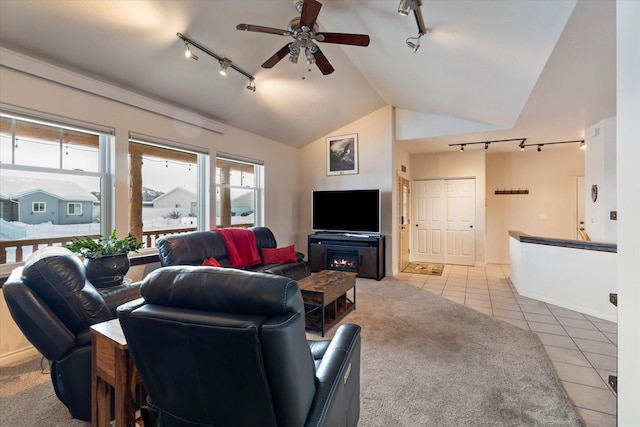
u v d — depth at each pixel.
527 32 2.13
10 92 2.46
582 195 6.07
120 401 1.37
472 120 4.79
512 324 3.20
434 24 2.43
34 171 2.76
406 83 4.02
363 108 5.29
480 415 1.81
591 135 4.38
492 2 1.97
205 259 3.62
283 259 4.43
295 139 5.76
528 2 1.85
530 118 4.04
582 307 3.52
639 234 1.05
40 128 2.79
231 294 0.97
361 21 2.84
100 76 3.00
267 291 0.95
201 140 4.16
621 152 1.16
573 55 2.29
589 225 4.47
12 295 1.53
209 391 1.03
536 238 4.02
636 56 1.07
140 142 3.48
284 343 0.90
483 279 5.20
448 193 6.56
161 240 3.41
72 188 2.99
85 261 2.65
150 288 1.09
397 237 5.71
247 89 3.92
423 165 6.71
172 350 1.02
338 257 5.56
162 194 3.88
